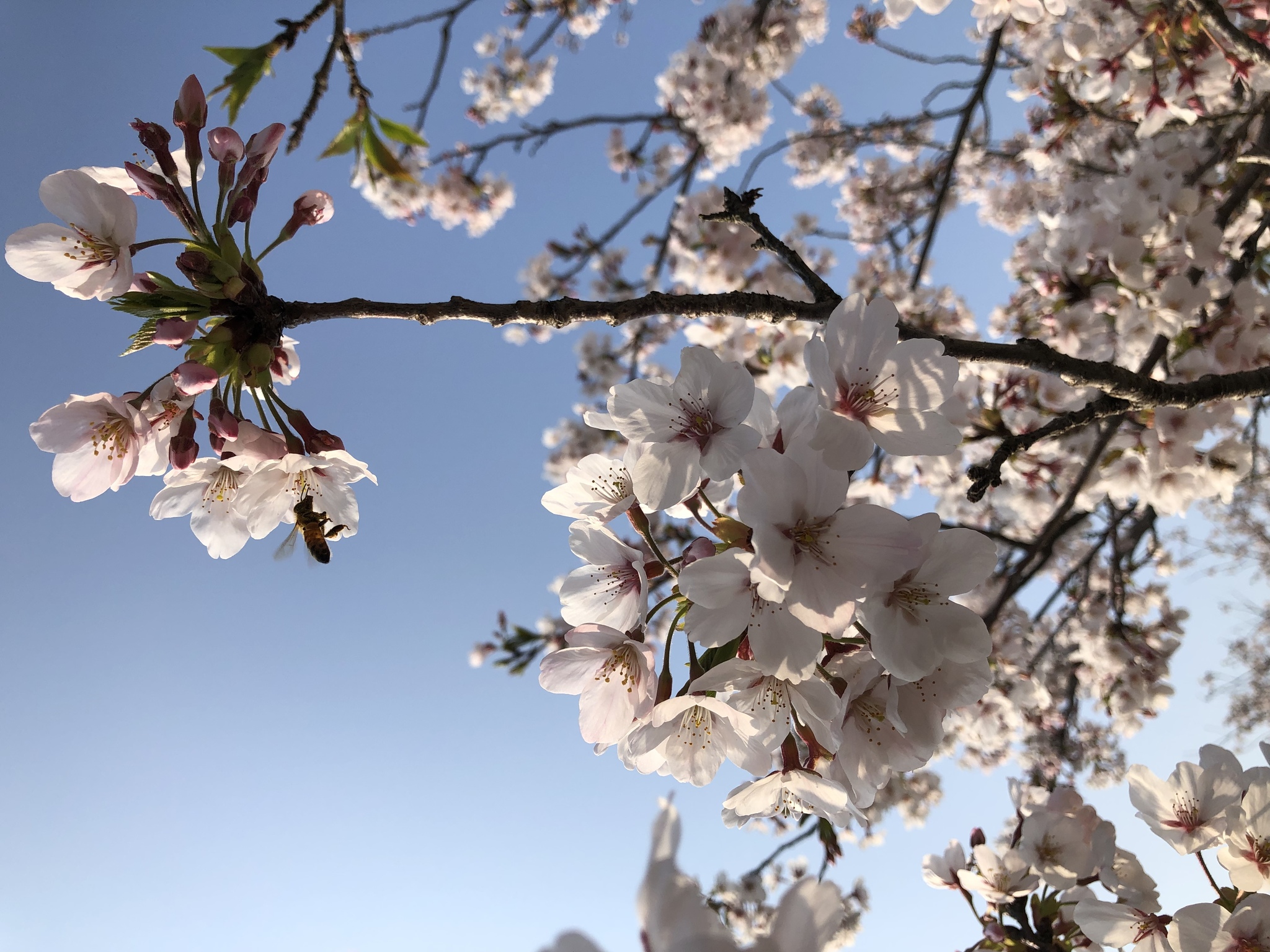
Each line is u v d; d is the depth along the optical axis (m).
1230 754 0.27
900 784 0.68
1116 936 0.28
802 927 0.16
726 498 0.25
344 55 0.27
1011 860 0.33
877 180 0.91
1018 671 0.60
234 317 0.24
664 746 0.24
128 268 0.24
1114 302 0.43
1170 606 0.66
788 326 0.58
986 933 0.33
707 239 0.62
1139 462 0.44
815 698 0.22
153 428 0.26
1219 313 0.42
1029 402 0.47
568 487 0.26
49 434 0.25
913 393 0.23
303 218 0.26
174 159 0.26
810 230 0.78
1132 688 0.60
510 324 0.24
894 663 0.22
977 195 0.95
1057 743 0.76
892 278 0.74
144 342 0.24
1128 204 0.43
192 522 0.27
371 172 0.28
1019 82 0.51
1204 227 0.42
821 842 0.30
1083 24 0.44
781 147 0.71
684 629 0.23
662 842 0.16
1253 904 0.25
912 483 0.80
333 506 0.27
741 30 0.73
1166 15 0.39
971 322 0.76
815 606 0.22
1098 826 0.31
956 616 0.23
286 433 0.26
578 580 0.25
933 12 0.38
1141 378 0.28
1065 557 0.80
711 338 0.60
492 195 0.84
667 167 0.87
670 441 0.24
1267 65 0.33
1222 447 0.42
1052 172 0.73
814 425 0.23
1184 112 0.42
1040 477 0.55
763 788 0.23
